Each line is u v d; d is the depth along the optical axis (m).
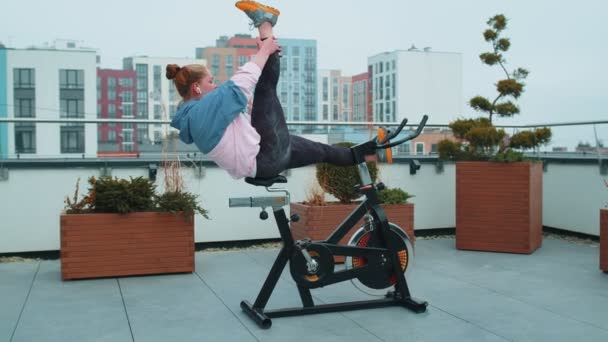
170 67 3.28
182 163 6.03
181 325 3.54
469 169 5.89
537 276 4.80
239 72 2.93
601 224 4.82
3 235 5.55
